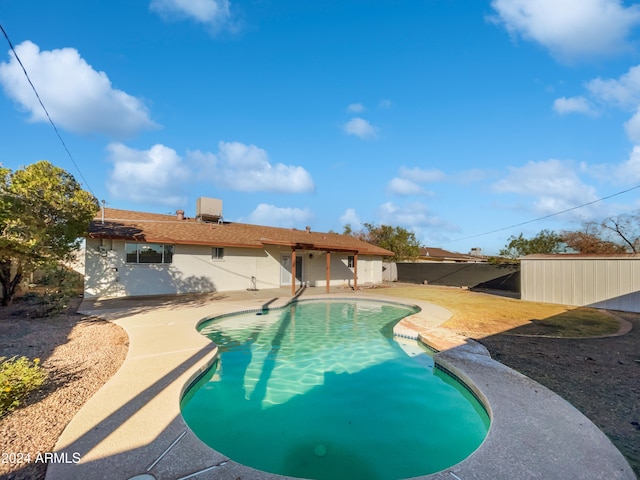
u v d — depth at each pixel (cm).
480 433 404
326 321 1093
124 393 402
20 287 1234
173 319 894
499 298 1584
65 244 1008
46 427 332
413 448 372
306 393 523
